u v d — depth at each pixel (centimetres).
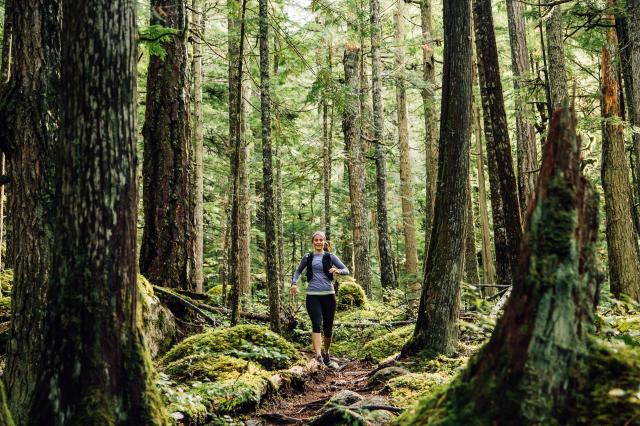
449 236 663
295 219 2695
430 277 670
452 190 663
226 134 2027
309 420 482
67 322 306
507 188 892
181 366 593
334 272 799
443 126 672
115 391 307
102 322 308
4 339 626
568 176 230
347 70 1723
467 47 658
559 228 223
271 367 662
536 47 1550
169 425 332
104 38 313
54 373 304
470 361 243
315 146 1838
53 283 316
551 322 214
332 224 2581
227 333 696
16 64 460
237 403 495
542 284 217
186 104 920
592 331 232
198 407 447
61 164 317
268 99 845
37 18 459
